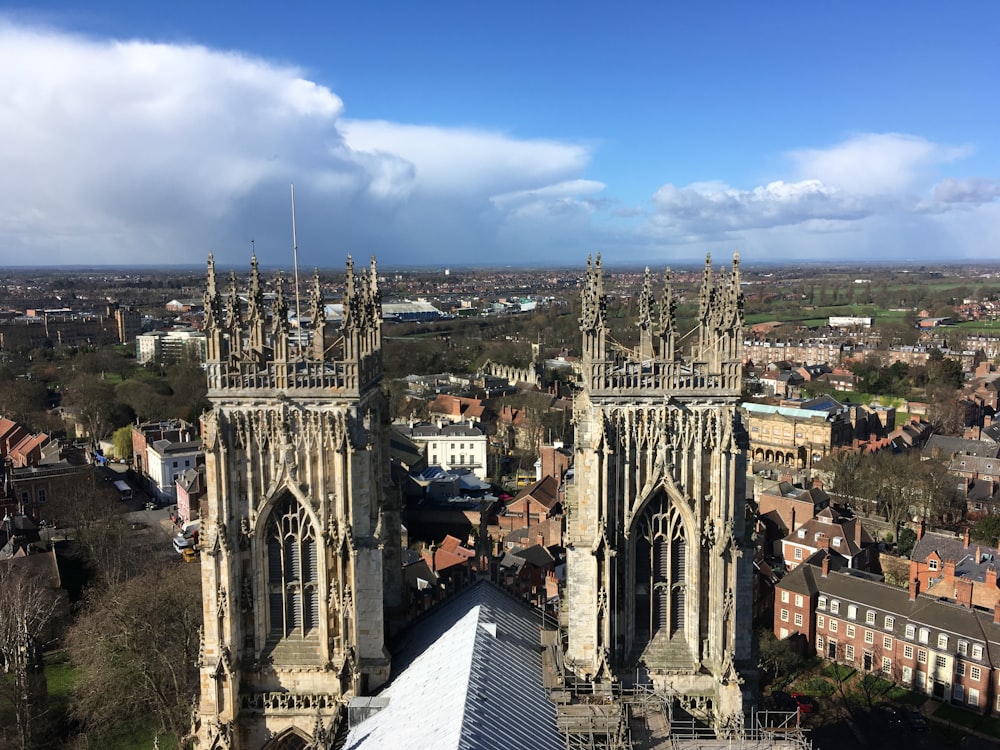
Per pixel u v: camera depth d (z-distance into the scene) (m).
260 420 76.44
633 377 75.50
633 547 78.38
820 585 185.75
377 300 85.94
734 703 76.31
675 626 80.44
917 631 167.75
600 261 74.56
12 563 193.62
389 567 90.94
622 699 74.44
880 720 155.75
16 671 144.25
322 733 71.44
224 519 76.50
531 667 78.56
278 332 75.50
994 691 156.38
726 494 76.12
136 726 150.38
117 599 156.25
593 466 75.88
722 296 75.88
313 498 77.62
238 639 78.94
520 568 175.50
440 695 69.69
